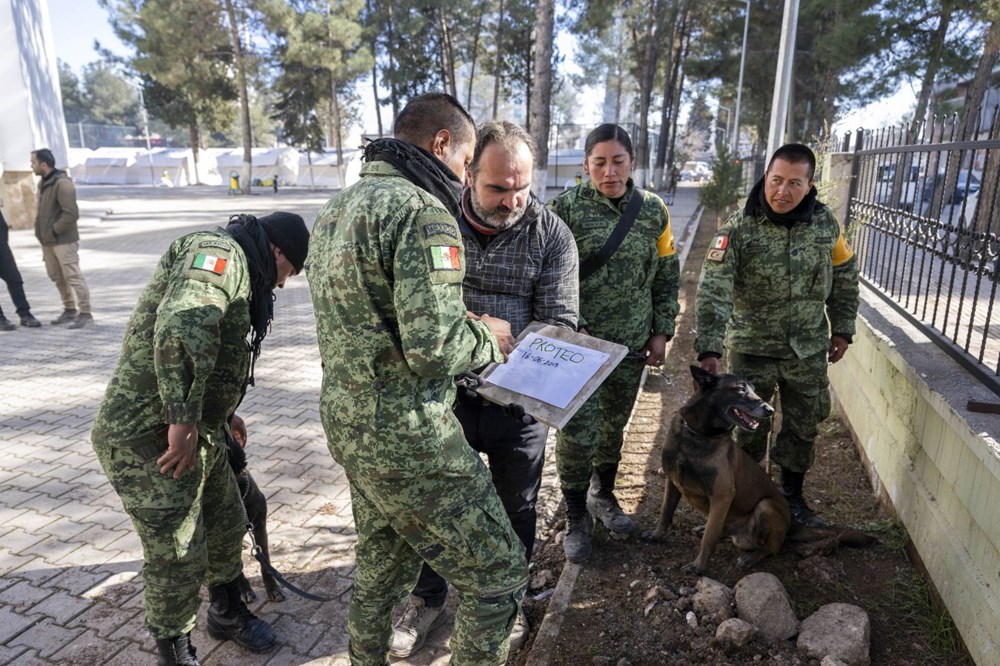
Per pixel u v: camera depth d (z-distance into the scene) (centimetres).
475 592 210
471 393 258
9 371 645
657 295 357
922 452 332
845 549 346
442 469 195
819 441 485
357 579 232
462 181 226
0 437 492
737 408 302
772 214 335
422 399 193
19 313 805
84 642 282
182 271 220
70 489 414
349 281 186
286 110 4697
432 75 4719
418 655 279
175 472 229
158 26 3231
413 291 179
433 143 216
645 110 3362
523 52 4462
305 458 464
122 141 7581
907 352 358
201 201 3306
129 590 316
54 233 787
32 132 1711
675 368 668
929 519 311
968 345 320
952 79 1866
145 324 228
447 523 200
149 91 4931
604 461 363
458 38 4609
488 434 263
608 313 336
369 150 208
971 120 337
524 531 280
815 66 2803
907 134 437
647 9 3362
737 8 3036
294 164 5603
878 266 526
